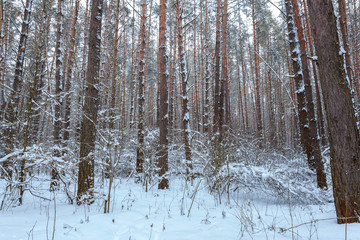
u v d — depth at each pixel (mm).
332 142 3365
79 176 4430
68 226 3023
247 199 5445
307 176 6090
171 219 3529
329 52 3410
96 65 4828
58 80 7188
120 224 3258
